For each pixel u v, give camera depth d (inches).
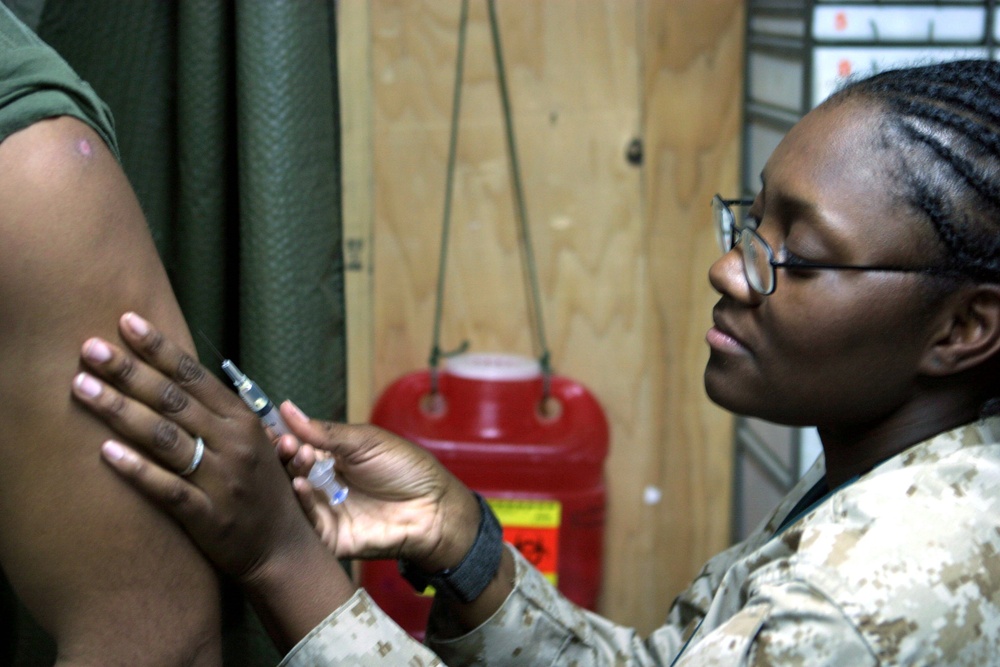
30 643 41.0
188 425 27.8
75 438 26.8
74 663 27.1
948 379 31.1
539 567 69.0
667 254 70.0
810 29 56.7
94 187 27.2
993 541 27.9
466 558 37.3
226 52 42.1
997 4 57.2
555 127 68.7
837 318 30.0
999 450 29.9
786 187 30.9
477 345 71.2
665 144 68.9
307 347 42.8
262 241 41.6
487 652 38.4
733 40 67.9
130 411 26.7
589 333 71.0
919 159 29.0
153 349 27.3
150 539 27.6
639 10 67.5
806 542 29.0
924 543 27.6
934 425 31.5
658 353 71.0
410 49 67.6
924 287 29.3
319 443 35.1
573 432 69.2
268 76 40.8
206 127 41.7
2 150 26.0
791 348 31.0
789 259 30.9
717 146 68.8
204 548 28.9
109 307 27.3
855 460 33.3
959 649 26.5
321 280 43.2
